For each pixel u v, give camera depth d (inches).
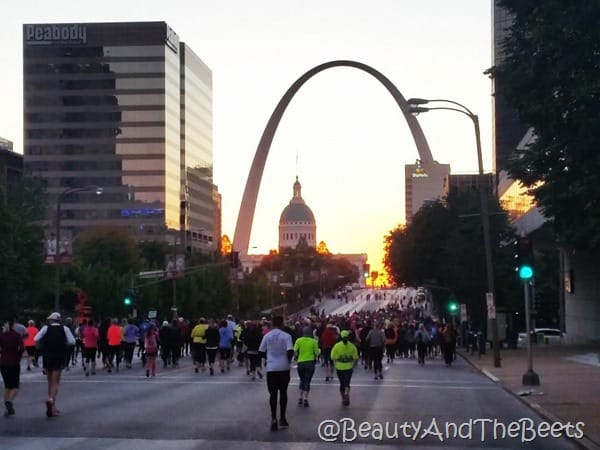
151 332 1301.7
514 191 3139.8
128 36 6048.2
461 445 607.5
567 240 1131.3
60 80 6082.7
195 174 6934.1
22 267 2418.8
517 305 2640.3
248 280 5182.1
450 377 1333.7
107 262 3774.6
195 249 6220.5
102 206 5999.0
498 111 4857.3
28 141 6063.0
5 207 2393.0
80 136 6053.2
